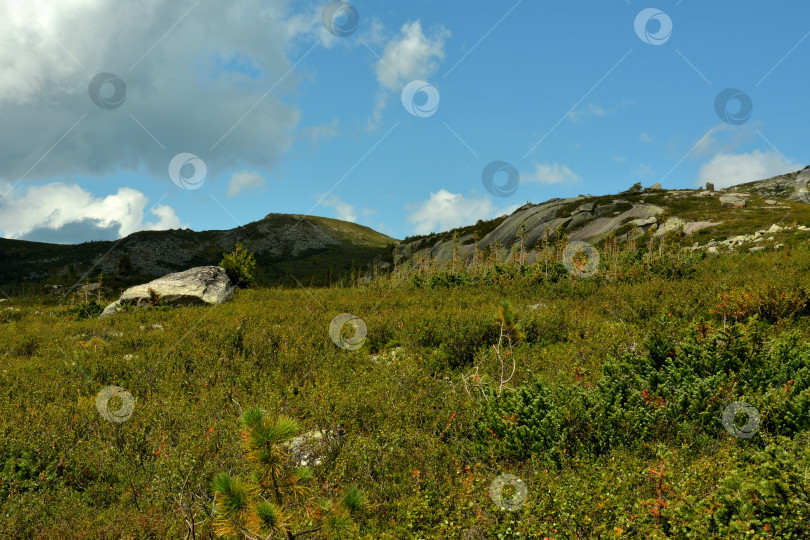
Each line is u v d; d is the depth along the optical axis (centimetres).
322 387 633
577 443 454
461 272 2162
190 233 15512
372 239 18300
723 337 566
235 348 969
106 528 388
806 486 288
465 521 355
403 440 506
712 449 417
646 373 564
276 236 16000
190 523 348
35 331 1454
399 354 839
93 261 12631
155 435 557
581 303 1260
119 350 1053
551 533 320
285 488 273
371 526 372
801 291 866
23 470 493
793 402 430
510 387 570
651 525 310
